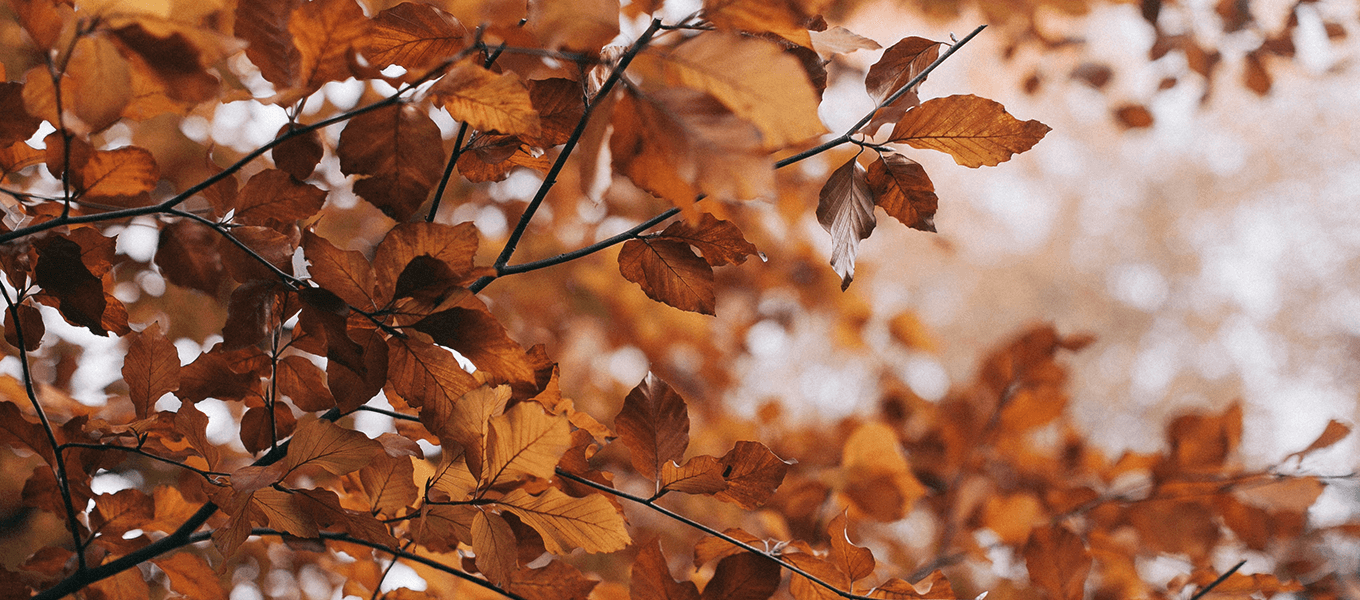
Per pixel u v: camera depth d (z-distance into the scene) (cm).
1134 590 217
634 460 163
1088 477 276
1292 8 326
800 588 165
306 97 151
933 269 1450
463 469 158
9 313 159
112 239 160
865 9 396
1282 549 229
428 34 156
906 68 159
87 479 166
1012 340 297
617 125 144
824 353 1284
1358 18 321
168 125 256
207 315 245
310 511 158
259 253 158
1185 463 230
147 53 145
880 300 1451
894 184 158
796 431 346
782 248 483
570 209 391
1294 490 214
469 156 161
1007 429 292
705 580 175
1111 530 238
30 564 167
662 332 493
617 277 437
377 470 159
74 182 156
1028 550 183
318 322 154
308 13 149
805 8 147
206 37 146
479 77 151
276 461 160
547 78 157
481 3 151
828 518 239
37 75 146
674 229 160
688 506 320
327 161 296
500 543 158
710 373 513
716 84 144
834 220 157
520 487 160
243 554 212
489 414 156
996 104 156
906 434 316
